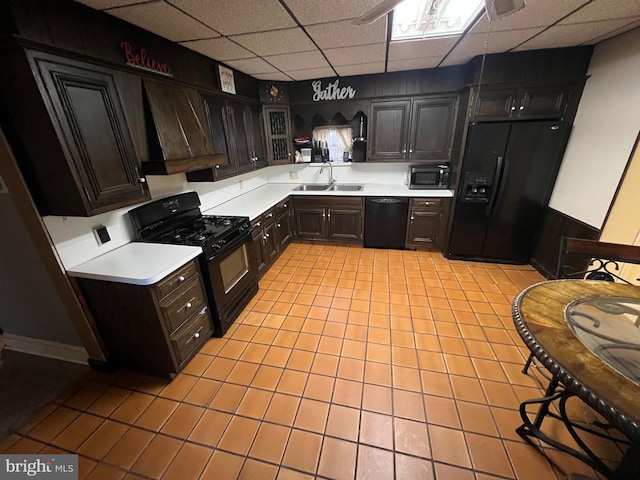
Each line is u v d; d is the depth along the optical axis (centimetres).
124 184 169
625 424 77
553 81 266
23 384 186
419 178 361
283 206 370
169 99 200
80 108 142
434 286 294
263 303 271
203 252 198
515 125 282
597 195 240
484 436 148
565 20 190
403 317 245
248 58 248
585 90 260
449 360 197
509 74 271
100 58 149
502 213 317
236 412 164
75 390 181
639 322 117
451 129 337
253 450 144
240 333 230
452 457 138
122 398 175
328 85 349
